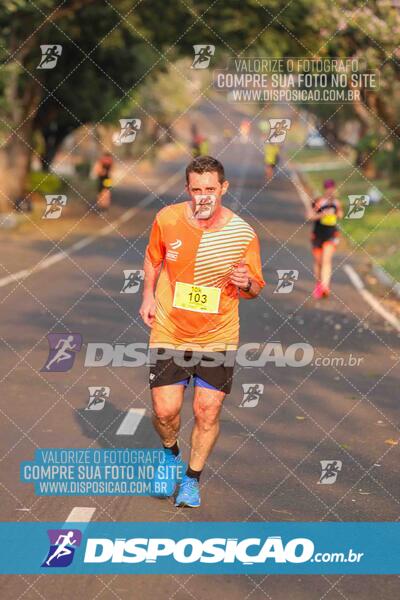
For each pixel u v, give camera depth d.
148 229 74.44
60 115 97.75
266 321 35.72
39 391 23.69
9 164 78.75
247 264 15.48
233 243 15.36
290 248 64.81
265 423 21.30
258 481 17.25
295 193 116.38
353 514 15.72
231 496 16.44
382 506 16.12
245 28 67.25
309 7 64.62
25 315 35.03
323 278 42.16
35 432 20.00
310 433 20.55
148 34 72.88
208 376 15.80
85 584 12.85
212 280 15.52
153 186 125.56
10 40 72.31
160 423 16.08
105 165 88.19
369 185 112.88
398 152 102.94
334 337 32.62
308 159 187.25
